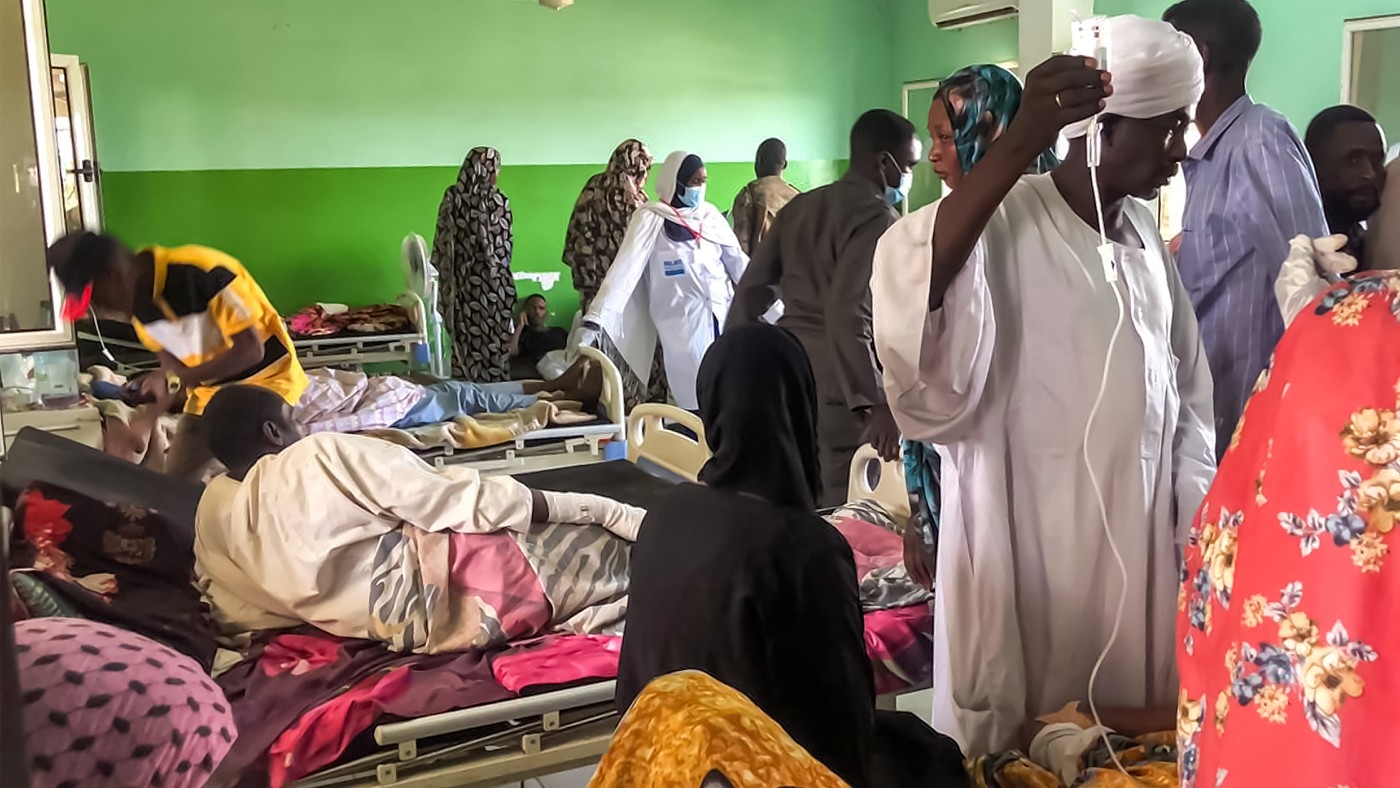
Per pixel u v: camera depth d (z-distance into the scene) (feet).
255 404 7.47
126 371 11.13
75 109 15.29
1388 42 14.73
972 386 4.58
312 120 18.54
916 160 9.62
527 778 5.90
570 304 21.11
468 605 6.52
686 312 15.07
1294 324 2.65
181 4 17.34
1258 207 6.16
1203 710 2.74
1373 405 2.37
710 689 2.91
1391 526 2.31
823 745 3.55
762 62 22.15
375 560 6.43
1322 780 2.34
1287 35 15.69
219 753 4.95
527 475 9.88
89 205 15.08
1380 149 6.25
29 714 4.25
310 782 5.49
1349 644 2.33
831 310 8.79
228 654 6.33
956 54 21.81
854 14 22.94
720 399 3.88
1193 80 4.38
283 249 18.67
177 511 6.64
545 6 18.35
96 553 6.20
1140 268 4.78
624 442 12.75
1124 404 4.65
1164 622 4.88
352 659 6.20
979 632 4.85
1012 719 4.84
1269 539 2.51
